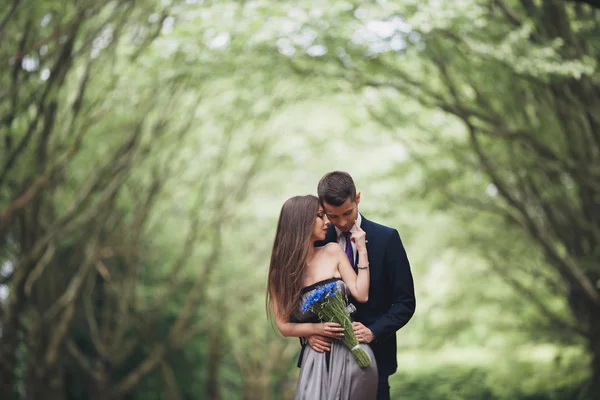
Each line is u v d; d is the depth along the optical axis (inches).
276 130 718.5
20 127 432.8
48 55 398.0
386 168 621.9
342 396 178.2
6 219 442.6
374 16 407.2
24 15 373.1
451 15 372.5
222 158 660.1
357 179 602.5
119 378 759.1
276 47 428.8
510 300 689.6
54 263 562.6
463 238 690.2
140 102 509.7
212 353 858.8
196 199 746.2
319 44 422.6
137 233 635.5
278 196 868.6
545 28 402.6
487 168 462.3
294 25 420.2
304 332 180.5
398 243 185.8
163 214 735.1
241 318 930.1
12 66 394.6
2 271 530.6
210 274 772.0
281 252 181.2
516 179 503.5
